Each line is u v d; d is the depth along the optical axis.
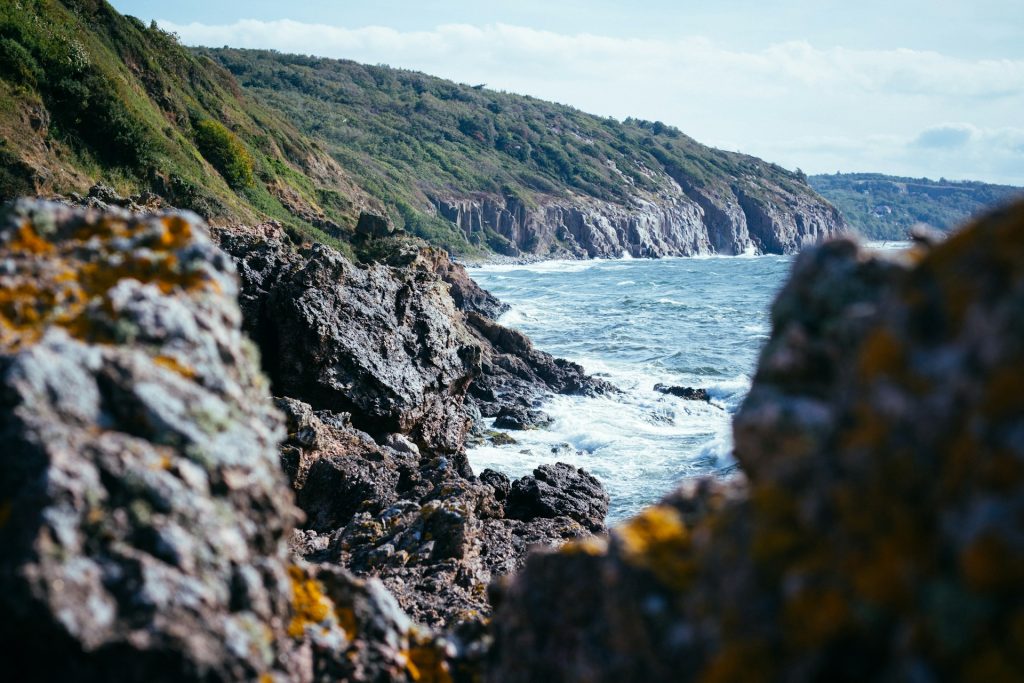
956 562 2.49
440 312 24.30
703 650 3.09
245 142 83.12
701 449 28.56
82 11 65.38
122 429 3.91
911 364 2.83
